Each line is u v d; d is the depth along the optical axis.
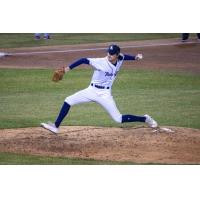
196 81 38.06
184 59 44.50
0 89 35.91
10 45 50.16
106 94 25.23
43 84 37.09
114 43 50.72
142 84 37.19
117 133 27.42
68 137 26.88
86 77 38.91
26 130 27.81
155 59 44.44
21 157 24.83
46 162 24.30
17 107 32.06
